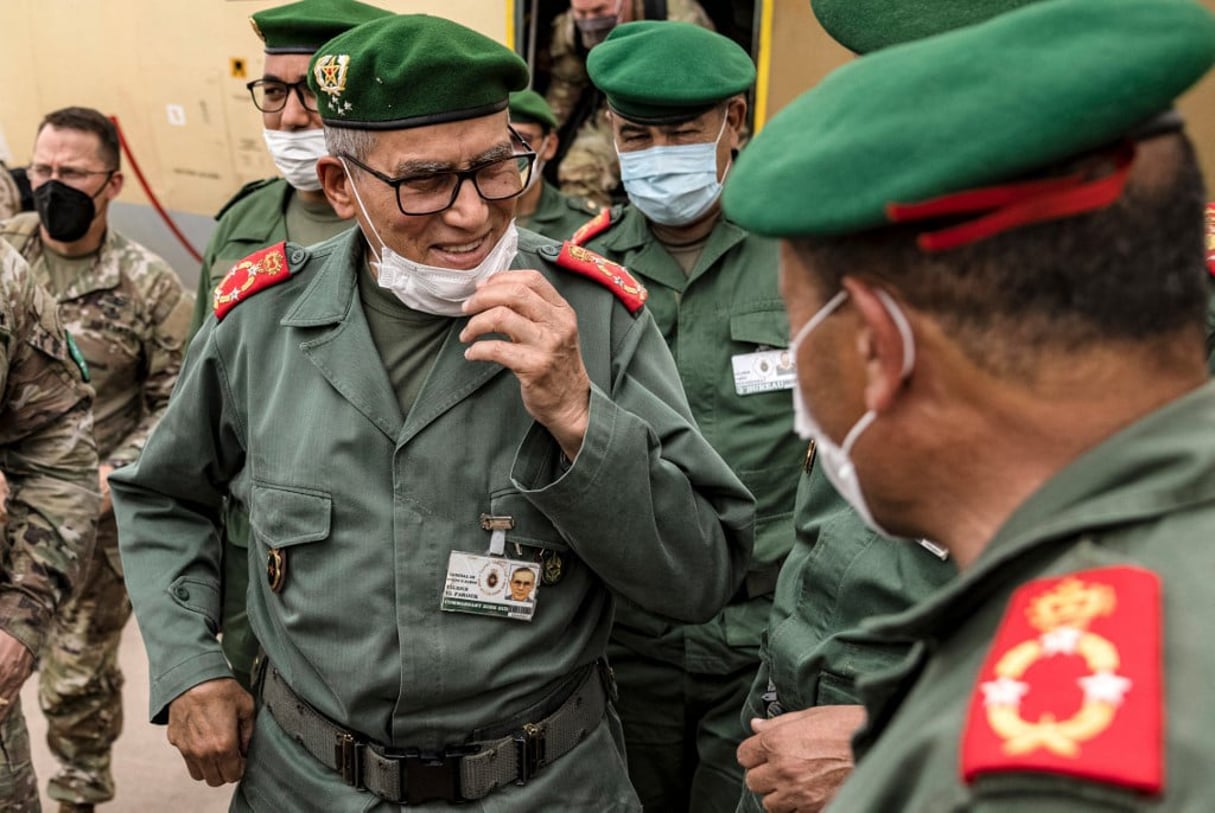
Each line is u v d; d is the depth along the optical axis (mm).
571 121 3420
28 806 2023
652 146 2164
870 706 740
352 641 1363
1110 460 614
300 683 1422
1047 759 524
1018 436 639
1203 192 629
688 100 2080
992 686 578
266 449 1420
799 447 2137
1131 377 614
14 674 1784
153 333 2803
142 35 4148
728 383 2158
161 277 2818
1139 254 593
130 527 1573
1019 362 615
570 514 1292
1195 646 539
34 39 4320
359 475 1374
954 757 580
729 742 2090
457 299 1362
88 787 2668
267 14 2338
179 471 1546
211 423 1526
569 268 1487
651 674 2143
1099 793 508
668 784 2207
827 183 633
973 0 1243
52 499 1868
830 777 1267
